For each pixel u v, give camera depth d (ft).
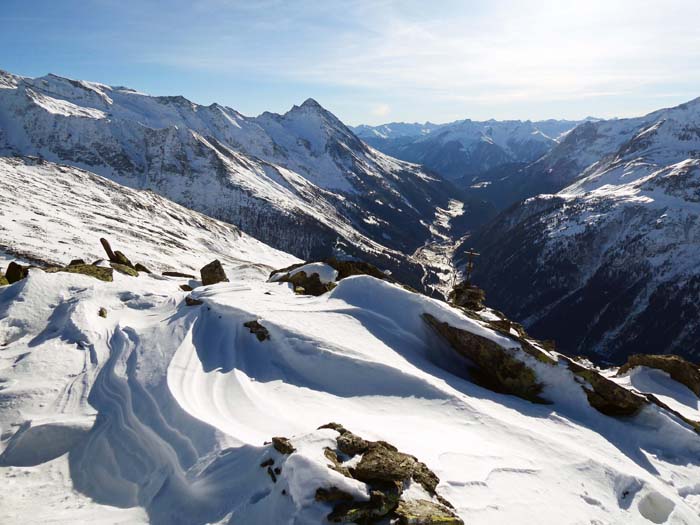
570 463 35.55
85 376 45.24
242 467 28.50
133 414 37.99
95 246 250.78
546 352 52.70
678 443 43.78
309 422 34.09
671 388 61.72
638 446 43.24
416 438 33.42
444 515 24.06
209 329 53.01
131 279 75.25
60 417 38.93
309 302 62.13
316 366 46.03
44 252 203.51
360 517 23.09
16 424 38.27
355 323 56.34
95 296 60.75
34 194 359.46
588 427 44.83
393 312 59.62
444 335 56.03
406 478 26.27
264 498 25.63
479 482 29.40
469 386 48.19
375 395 42.39
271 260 471.62
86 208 376.68
